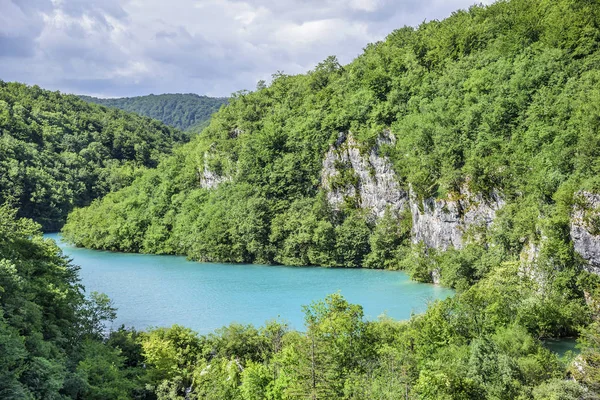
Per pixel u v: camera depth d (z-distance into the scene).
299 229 122.12
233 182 146.25
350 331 41.78
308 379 35.69
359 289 88.56
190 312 74.50
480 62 110.62
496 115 94.31
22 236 58.25
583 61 94.94
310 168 130.50
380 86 126.69
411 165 107.38
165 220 154.12
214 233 131.38
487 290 55.69
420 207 100.19
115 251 156.88
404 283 93.75
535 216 74.06
